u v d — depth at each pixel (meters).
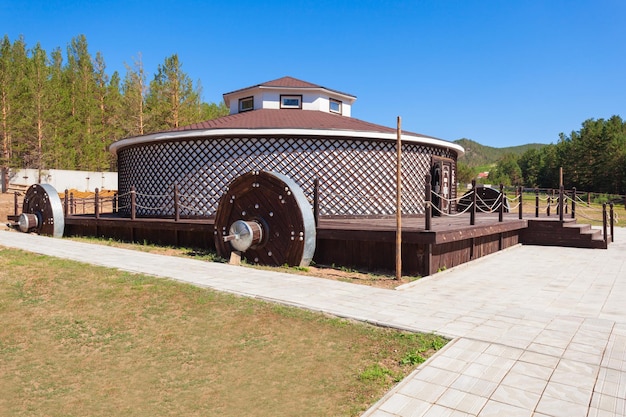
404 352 4.20
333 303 5.77
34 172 36.81
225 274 7.61
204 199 12.68
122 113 37.72
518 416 3.02
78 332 5.16
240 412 3.39
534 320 5.13
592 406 3.14
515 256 11.02
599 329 4.80
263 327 5.04
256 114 15.09
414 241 7.80
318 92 16.50
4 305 5.96
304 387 3.71
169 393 3.78
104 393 3.83
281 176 8.75
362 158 12.66
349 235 8.55
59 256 9.09
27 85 38.09
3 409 3.61
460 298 6.31
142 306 5.88
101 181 39.75
